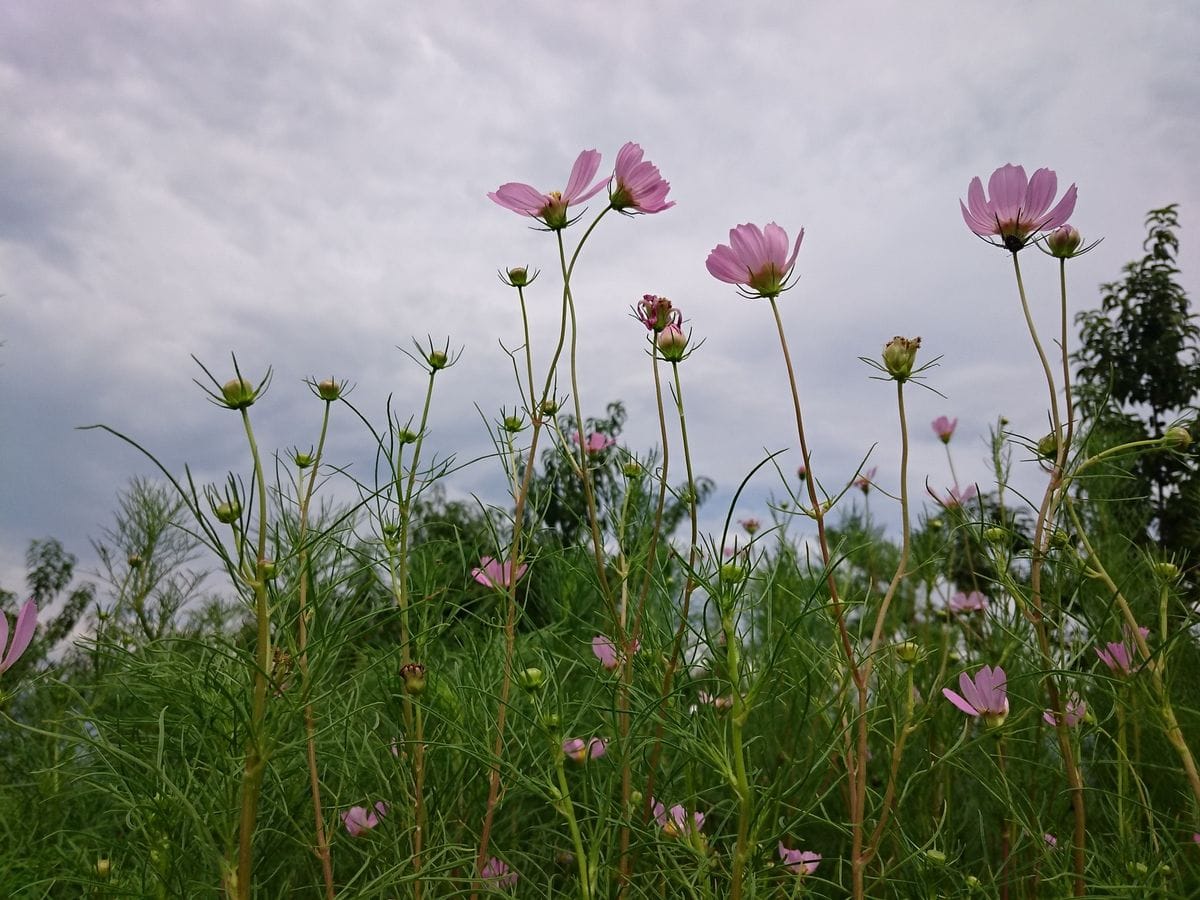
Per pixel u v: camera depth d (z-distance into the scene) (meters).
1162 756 0.77
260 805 0.60
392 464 0.66
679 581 0.78
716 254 0.54
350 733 0.66
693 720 0.52
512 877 0.64
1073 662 0.56
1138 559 0.80
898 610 0.92
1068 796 0.70
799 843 0.80
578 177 0.63
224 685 0.46
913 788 0.76
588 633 0.87
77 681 0.78
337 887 0.63
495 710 0.69
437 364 0.67
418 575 0.72
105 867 0.56
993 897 0.63
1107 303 2.11
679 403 0.59
